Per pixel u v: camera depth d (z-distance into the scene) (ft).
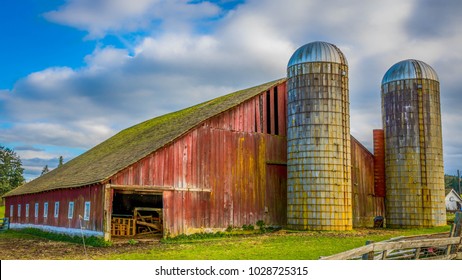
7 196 147.02
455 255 55.36
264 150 97.91
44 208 110.83
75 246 76.48
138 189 80.18
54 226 101.40
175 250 65.31
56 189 100.83
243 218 92.68
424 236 73.20
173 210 83.71
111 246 73.51
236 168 93.25
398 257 51.26
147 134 114.21
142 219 91.35
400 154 106.22
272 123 100.22
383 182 116.88
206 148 89.76
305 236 81.76
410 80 106.63
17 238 97.96
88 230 82.64
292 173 94.22
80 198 88.38
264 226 95.25
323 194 90.79
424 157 104.58
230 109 94.27
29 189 128.88
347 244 69.72
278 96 102.42
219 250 64.39
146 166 81.71
